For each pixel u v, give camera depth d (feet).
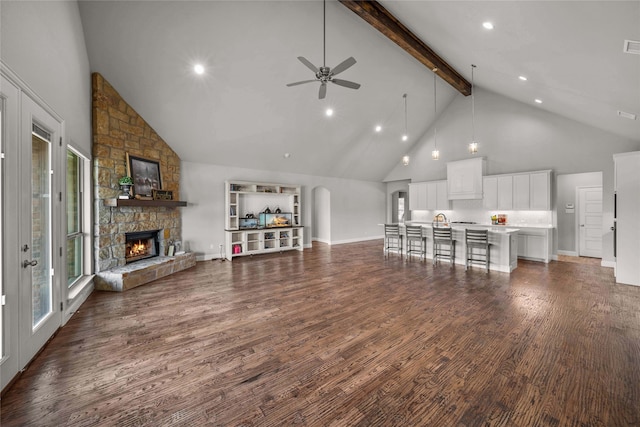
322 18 14.23
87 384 6.32
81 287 11.71
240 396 5.93
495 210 23.39
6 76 6.03
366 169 30.45
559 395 5.83
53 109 8.69
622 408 5.42
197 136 18.70
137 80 14.28
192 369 6.91
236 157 21.84
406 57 18.81
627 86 9.73
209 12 12.41
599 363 7.00
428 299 11.94
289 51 15.19
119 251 14.65
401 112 24.21
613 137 17.99
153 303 11.57
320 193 31.55
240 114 18.12
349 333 8.82
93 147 13.44
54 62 8.78
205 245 21.11
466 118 25.12
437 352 7.64
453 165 24.67
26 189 6.86
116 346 8.04
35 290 7.88
